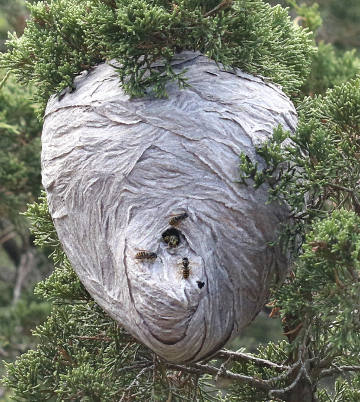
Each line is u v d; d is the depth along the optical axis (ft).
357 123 30.89
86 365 34.65
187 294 26.91
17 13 64.23
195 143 29.40
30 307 69.00
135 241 28.37
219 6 30.81
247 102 30.68
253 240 28.76
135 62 30.40
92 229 29.96
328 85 52.31
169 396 34.19
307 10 54.49
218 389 36.83
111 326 35.27
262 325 73.15
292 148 29.22
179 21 29.84
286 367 34.45
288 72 34.55
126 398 34.42
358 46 78.28
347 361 36.09
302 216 29.89
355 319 28.02
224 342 28.50
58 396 34.35
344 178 30.73
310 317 29.99
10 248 78.79
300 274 28.12
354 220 28.04
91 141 30.45
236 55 31.63
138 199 29.09
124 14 29.40
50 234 37.96
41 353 38.06
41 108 35.91
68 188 30.76
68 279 38.22
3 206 62.49
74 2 35.27
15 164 61.57
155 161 29.37
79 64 32.94
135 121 30.12
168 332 26.91
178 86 30.68
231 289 28.37
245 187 28.91
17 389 36.99
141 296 27.27
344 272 28.09
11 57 35.01
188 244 28.19
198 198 28.76
